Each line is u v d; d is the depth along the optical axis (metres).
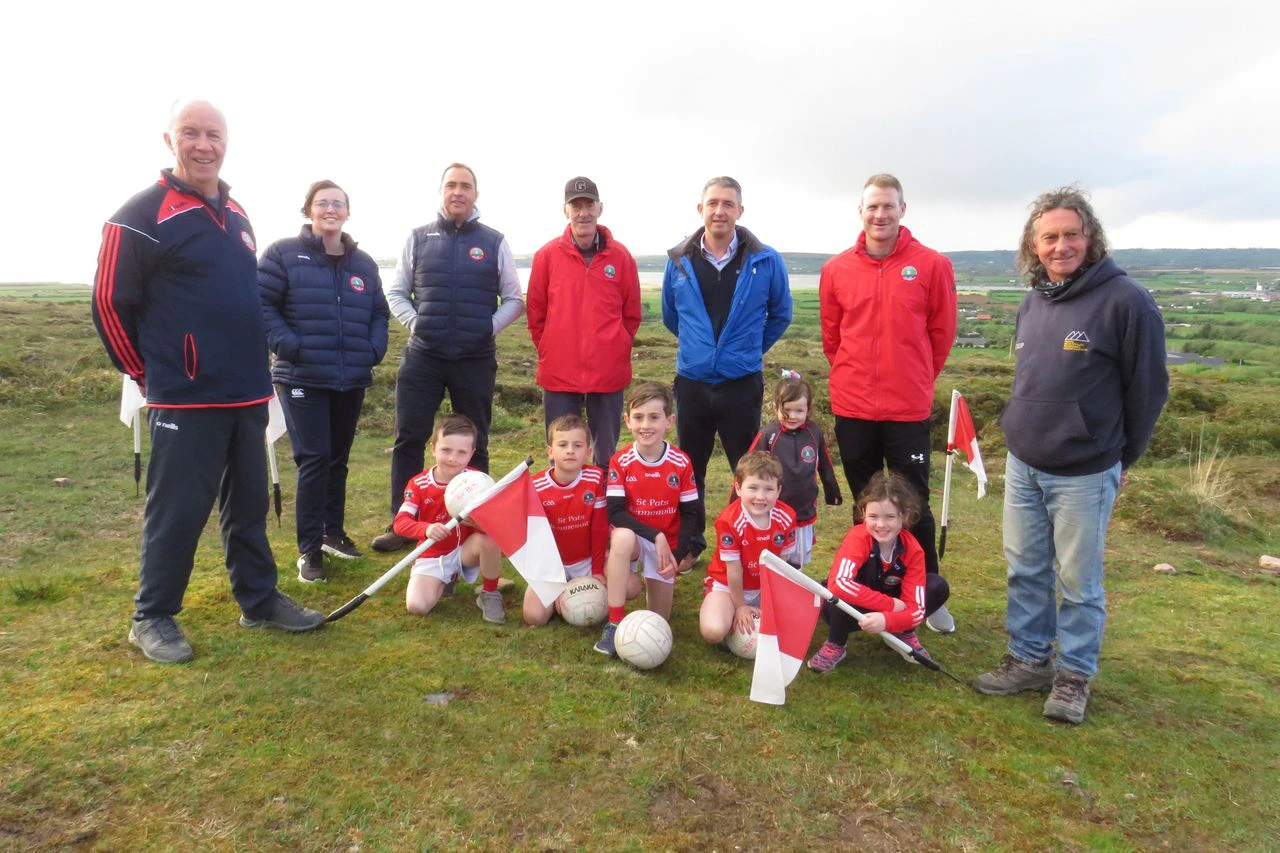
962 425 4.95
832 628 4.18
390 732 3.28
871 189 4.43
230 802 2.80
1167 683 4.16
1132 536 7.25
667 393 4.45
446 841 2.68
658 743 3.33
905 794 3.06
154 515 3.83
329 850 2.62
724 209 5.04
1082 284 3.57
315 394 5.00
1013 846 2.82
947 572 5.95
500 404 13.02
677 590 5.35
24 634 4.10
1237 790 3.20
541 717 3.48
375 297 5.30
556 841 2.71
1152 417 3.57
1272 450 11.15
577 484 4.60
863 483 4.92
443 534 4.38
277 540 5.99
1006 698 3.95
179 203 3.66
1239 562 6.61
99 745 3.06
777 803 2.98
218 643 4.02
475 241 5.50
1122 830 2.94
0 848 2.53
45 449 8.95
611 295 5.50
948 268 4.55
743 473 4.18
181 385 3.72
